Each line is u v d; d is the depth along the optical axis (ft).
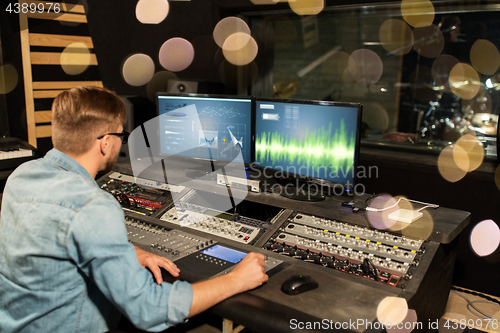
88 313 3.57
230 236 5.41
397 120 10.54
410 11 8.37
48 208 3.28
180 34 10.80
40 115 10.53
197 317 4.94
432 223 4.98
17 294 3.39
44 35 10.30
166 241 5.34
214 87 10.00
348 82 12.32
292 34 14.01
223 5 9.82
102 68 11.44
